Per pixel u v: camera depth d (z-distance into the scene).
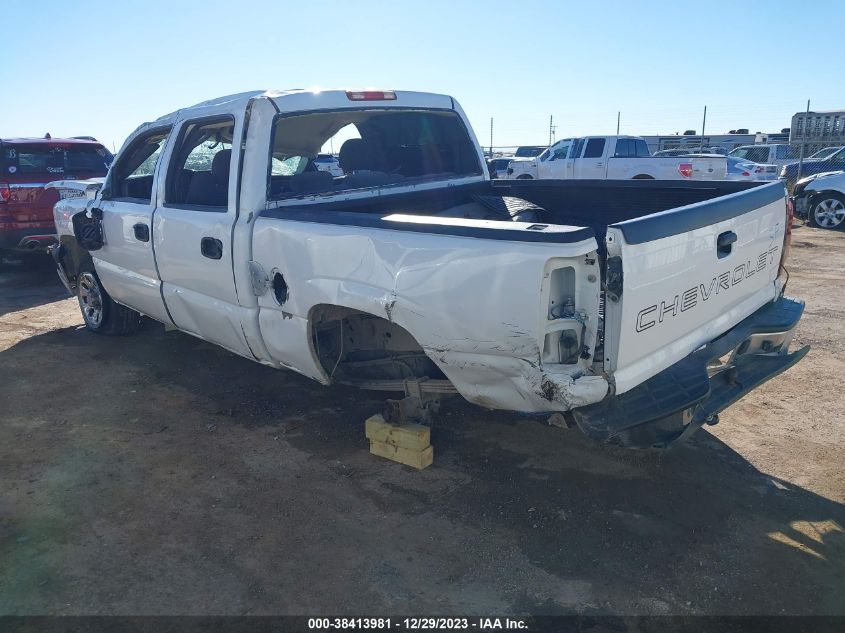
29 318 7.34
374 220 3.24
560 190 5.09
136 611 2.76
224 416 4.65
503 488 3.67
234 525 3.36
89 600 2.83
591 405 2.86
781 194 3.97
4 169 9.75
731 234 3.36
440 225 2.99
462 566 3.03
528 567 3.01
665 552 3.10
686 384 3.00
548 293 2.73
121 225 5.16
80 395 5.04
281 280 3.76
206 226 4.20
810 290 8.05
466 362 3.03
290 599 2.83
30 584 2.93
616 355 2.77
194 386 5.19
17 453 4.14
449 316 2.98
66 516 3.46
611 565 3.02
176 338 6.37
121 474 3.88
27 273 10.06
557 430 4.34
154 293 5.00
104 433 4.40
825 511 3.42
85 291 6.46
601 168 18.69
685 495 3.58
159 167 4.73
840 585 2.88
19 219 8.98
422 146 5.26
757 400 4.80
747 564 3.02
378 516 3.42
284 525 3.35
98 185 6.09
